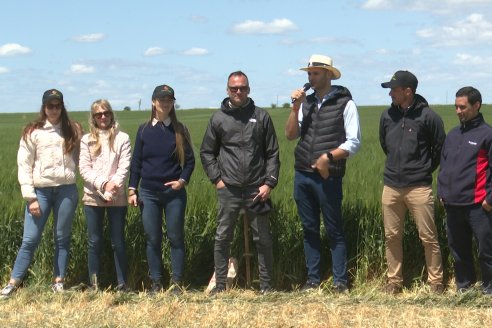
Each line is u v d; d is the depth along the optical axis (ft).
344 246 24.53
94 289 24.21
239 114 23.80
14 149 65.92
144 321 20.04
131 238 26.00
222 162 23.95
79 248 26.05
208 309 21.50
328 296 23.47
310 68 23.97
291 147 63.16
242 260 26.22
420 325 19.62
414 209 23.66
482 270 23.20
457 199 22.66
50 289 24.11
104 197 23.45
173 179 23.90
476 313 20.94
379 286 25.39
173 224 24.06
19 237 26.17
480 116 22.63
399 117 23.66
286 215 26.48
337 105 23.81
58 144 24.00
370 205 26.32
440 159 23.49
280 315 20.86
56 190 24.14
